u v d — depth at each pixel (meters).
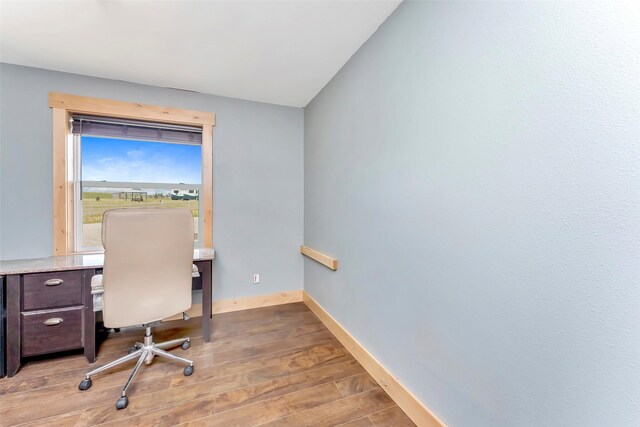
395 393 1.50
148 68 2.16
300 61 2.05
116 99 2.35
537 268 0.85
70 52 1.94
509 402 0.94
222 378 1.69
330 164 2.37
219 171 2.73
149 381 1.65
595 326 0.72
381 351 1.66
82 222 2.39
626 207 0.66
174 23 1.63
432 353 1.27
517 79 0.89
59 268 1.81
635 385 0.66
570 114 0.76
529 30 0.85
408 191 1.41
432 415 1.26
